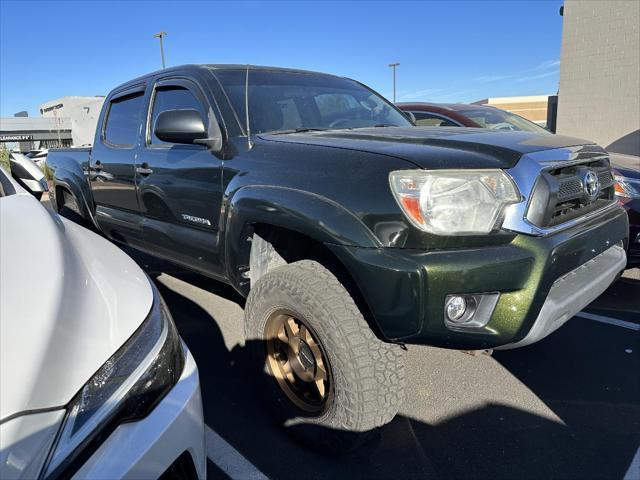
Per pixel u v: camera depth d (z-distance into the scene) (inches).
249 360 100.9
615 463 89.1
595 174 97.5
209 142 112.2
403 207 75.9
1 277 54.6
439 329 75.2
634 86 488.1
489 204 77.0
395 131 107.3
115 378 52.1
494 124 222.5
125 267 70.4
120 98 161.6
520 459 90.8
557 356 128.6
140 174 138.6
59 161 200.2
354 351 80.7
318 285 84.8
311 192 86.6
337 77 157.2
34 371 46.3
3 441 42.5
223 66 132.1
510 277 75.7
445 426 100.7
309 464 90.6
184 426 56.2
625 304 162.1
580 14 516.4
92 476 46.6
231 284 115.3
